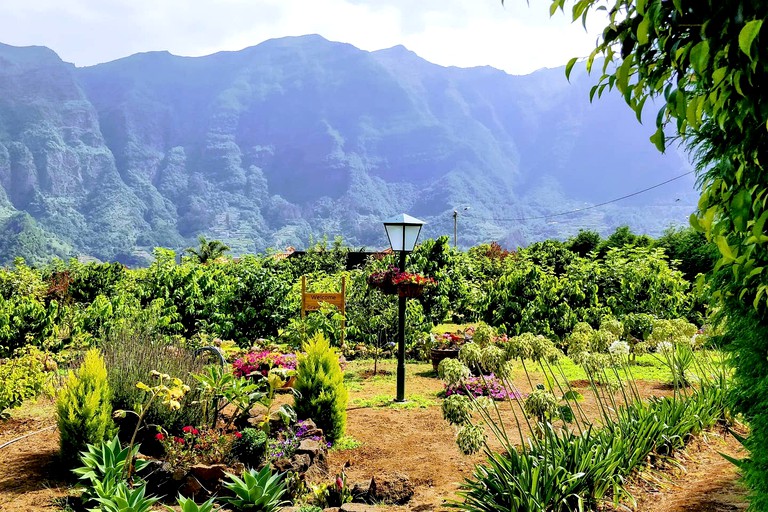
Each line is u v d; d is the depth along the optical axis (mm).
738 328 3762
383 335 13977
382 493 5191
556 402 5117
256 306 13539
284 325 13820
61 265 18453
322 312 13461
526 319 13727
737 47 1650
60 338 11891
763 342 3504
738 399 3869
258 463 5531
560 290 14172
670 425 5797
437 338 12891
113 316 12477
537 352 5797
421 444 6984
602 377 6840
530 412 5109
